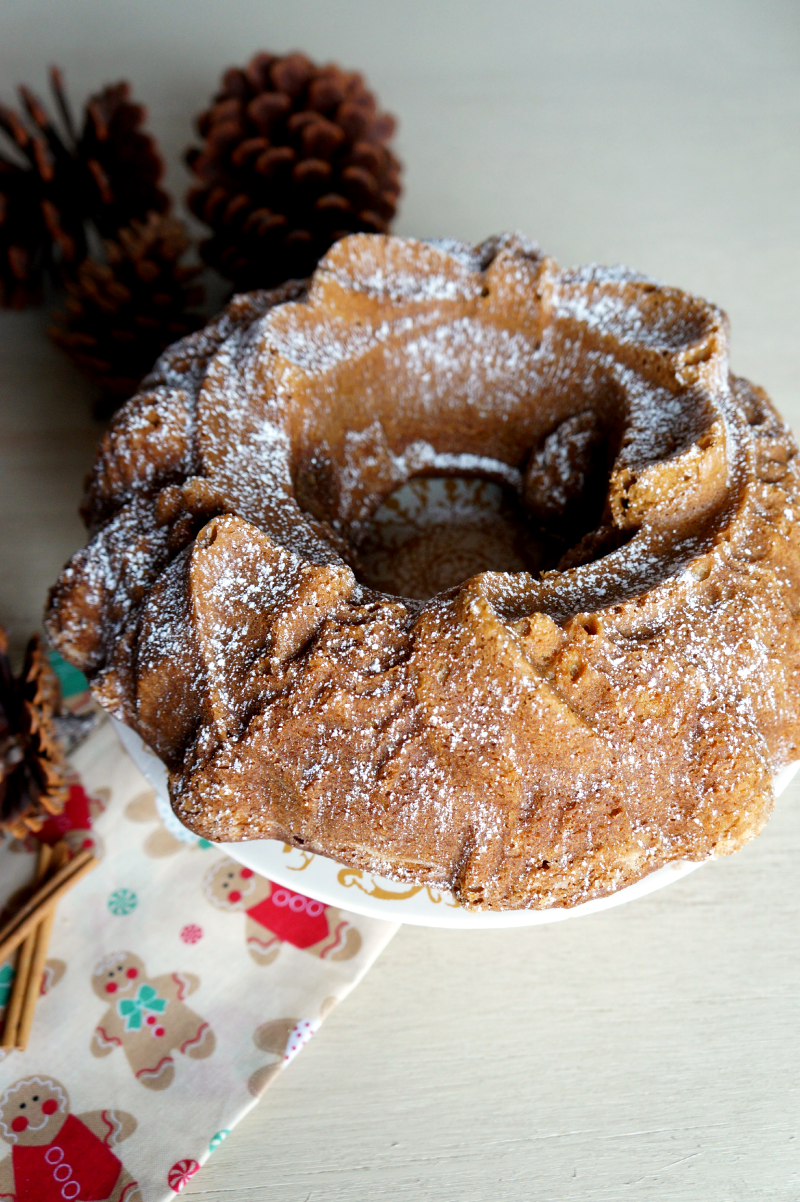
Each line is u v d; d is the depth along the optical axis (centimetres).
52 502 76
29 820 62
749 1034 61
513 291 65
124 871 64
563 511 66
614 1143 59
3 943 62
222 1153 58
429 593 66
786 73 102
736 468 60
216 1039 60
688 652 57
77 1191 57
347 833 56
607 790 56
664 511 60
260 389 63
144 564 60
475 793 55
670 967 62
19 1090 59
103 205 78
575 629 56
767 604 58
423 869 56
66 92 93
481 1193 58
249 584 58
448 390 67
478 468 70
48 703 63
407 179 90
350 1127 59
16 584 73
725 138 95
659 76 102
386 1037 61
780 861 65
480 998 62
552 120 96
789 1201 58
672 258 86
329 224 75
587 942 63
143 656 58
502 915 56
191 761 57
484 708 55
